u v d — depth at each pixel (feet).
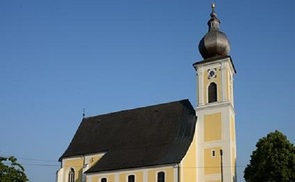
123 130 226.38
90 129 241.55
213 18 224.53
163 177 185.06
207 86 208.03
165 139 204.44
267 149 194.59
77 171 223.71
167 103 225.76
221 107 199.93
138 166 191.72
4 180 135.23
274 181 186.09
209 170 192.75
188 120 208.13
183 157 185.37
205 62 211.41
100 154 219.41
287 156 187.93
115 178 196.75
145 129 218.18
